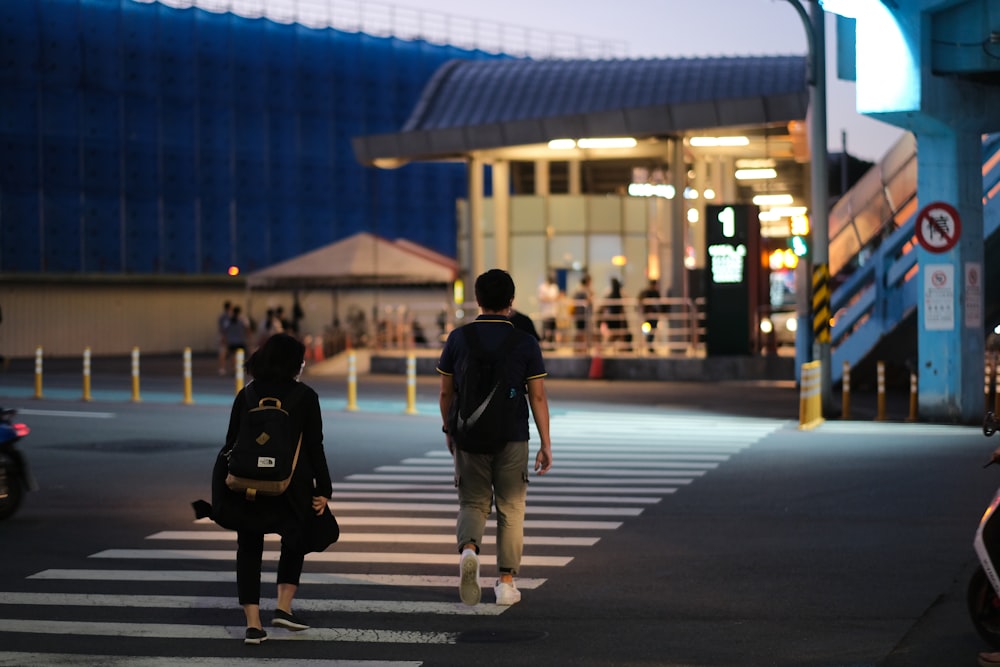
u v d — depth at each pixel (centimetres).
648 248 5350
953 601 1003
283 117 8350
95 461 1992
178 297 7819
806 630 913
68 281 7369
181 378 4394
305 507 884
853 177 7719
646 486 1698
